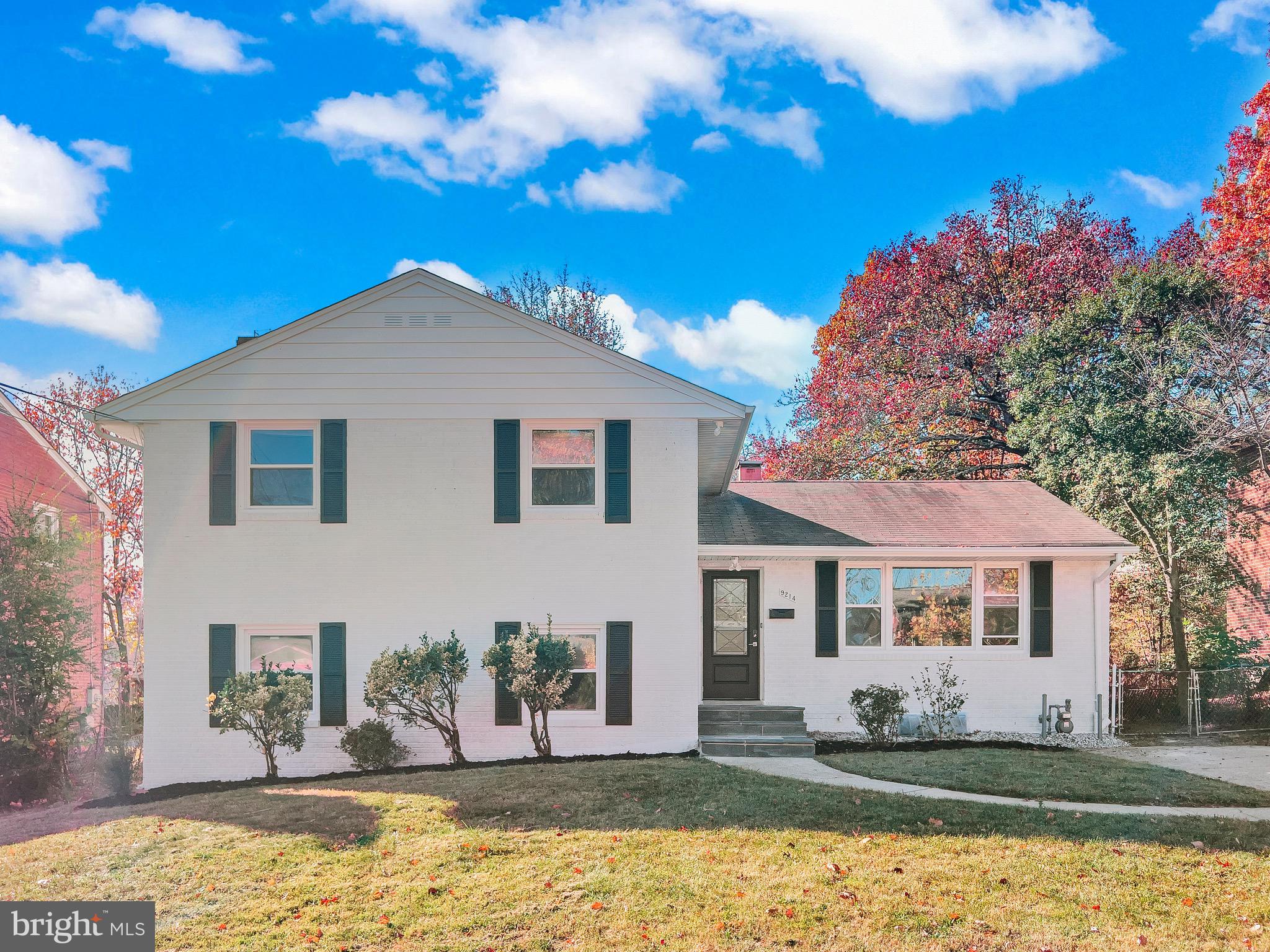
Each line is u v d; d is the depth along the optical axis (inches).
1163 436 777.6
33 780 520.1
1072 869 321.4
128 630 1077.8
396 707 548.1
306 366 557.6
